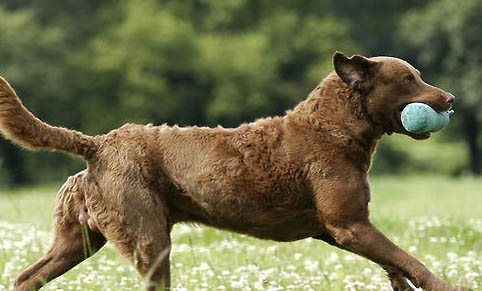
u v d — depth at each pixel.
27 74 62.06
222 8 69.06
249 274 10.46
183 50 65.06
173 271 11.08
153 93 63.84
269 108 65.31
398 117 9.28
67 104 65.94
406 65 9.30
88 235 9.25
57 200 9.34
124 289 9.93
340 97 9.31
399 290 9.42
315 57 67.44
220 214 9.15
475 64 59.69
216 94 64.56
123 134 9.17
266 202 9.12
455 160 70.06
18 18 64.38
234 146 9.17
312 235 9.52
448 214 18.64
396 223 16.95
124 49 65.19
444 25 60.75
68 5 71.06
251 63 63.97
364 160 9.27
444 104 9.13
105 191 8.95
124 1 70.94
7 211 19.92
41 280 9.08
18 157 60.66
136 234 8.87
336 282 10.55
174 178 9.08
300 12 71.62
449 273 11.04
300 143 9.15
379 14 74.50
